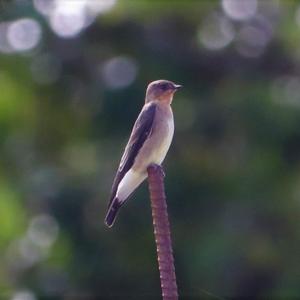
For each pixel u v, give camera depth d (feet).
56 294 71.00
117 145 70.08
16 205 71.97
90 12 74.64
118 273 69.82
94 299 70.95
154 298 69.67
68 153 74.43
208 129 69.72
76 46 75.10
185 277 67.56
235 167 69.72
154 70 73.10
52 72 75.82
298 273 67.56
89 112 73.77
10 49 75.61
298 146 69.46
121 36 74.64
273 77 74.54
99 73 74.49
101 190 68.44
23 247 72.28
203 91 73.41
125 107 70.69
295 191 69.51
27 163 75.61
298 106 69.21
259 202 69.05
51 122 76.48
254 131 69.10
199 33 74.95
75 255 70.23
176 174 69.05
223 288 66.90
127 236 68.59
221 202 69.26
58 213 69.62
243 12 75.61
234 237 67.72
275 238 68.33
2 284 71.72
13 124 77.61
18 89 77.30
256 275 67.62
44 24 73.82
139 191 66.59
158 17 74.54
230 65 74.49
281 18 75.00
